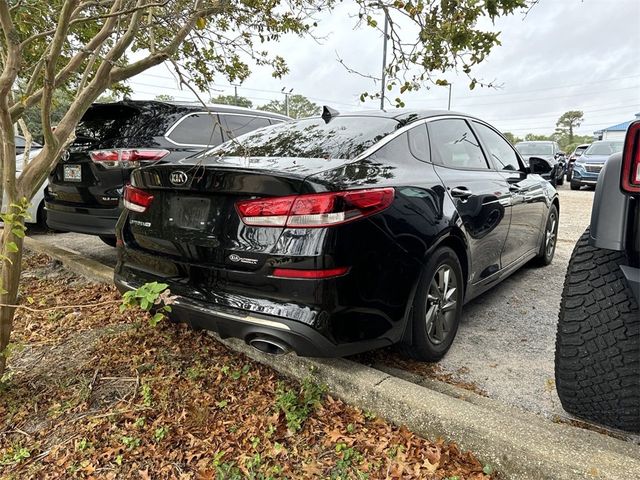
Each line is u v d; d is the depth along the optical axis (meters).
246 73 3.60
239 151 2.75
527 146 16.98
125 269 2.69
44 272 4.52
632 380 1.91
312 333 1.99
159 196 2.48
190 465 1.92
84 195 4.20
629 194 1.61
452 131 3.21
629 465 1.64
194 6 2.71
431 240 2.43
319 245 1.97
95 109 4.40
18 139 6.91
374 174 2.30
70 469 1.91
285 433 2.08
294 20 3.23
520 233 3.84
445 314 2.75
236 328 2.14
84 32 3.35
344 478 1.81
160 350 2.83
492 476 1.81
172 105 4.71
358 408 2.24
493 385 2.48
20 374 2.59
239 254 2.12
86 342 2.97
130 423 2.18
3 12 1.95
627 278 1.75
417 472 1.82
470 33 2.53
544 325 3.31
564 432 1.97
